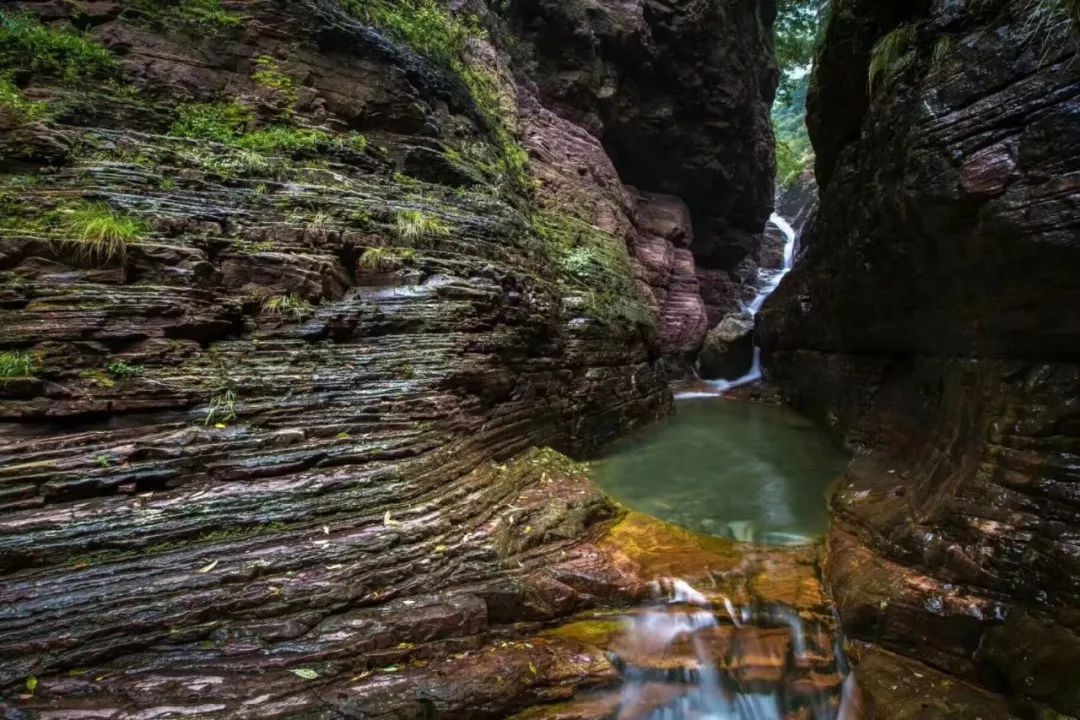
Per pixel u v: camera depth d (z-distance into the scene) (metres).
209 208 6.65
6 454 4.59
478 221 9.18
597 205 15.73
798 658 5.34
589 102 17.73
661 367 15.48
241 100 7.96
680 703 5.08
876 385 10.82
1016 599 4.73
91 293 5.41
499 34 15.88
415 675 4.50
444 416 6.63
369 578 4.91
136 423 5.24
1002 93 5.02
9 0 7.14
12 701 3.70
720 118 20.88
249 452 5.42
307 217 7.25
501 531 5.89
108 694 3.86
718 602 5.72
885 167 7.62
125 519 4.66
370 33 9.54
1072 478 4.75
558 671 4.89
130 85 7.30
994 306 5.45
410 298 7.31
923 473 6.73
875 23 9.84
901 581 5.38
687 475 9.80
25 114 6.21
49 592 4.15
